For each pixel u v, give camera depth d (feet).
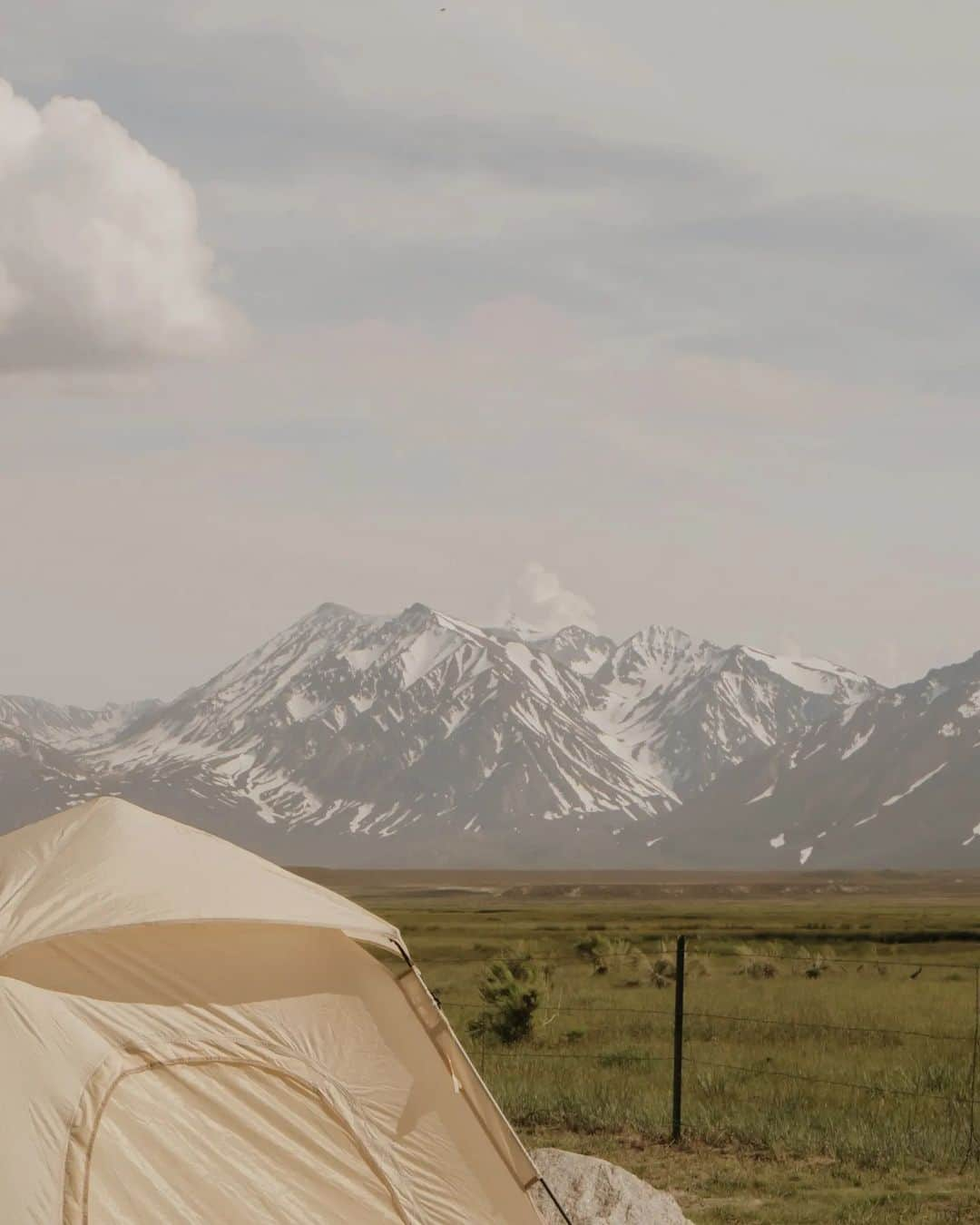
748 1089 55.26
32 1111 25.55
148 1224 25.67
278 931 29.55
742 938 209.77
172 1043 27.45
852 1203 38.75
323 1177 27.76
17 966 27.02
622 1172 35.68
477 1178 28.99
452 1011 89.25
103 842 29.53
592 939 153.79
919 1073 58.70
